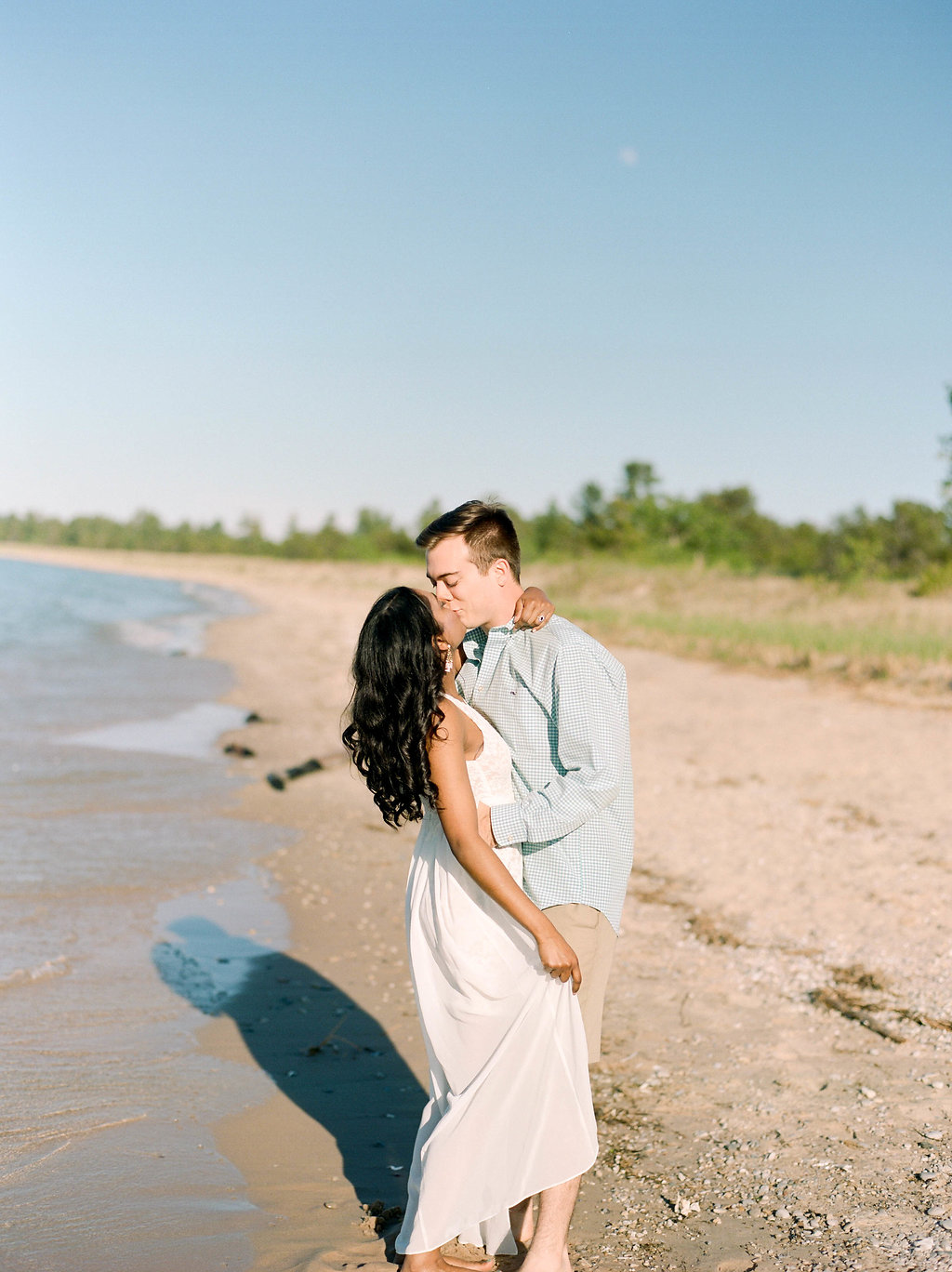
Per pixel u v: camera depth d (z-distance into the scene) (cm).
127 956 520
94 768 989
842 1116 356
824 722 1167
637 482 6400
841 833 748
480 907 266
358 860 723
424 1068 410
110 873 660
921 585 2414
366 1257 282
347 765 1054
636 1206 308
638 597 2992
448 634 273
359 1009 466
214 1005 464
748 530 6325
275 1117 367
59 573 7562
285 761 1067
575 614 2461
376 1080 398
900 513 3738
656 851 712
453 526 284
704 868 672
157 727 1255
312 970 512
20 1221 298
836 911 579
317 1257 281
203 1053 416
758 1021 441
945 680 1356
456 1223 258
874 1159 327
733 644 1777
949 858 675
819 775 937
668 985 483
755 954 520
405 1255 260
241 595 5178
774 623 2045
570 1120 263
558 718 277
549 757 283
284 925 579
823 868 662
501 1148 261
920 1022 430
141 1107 369
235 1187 321
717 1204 307
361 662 257
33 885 624
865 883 628
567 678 275
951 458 2141
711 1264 277
